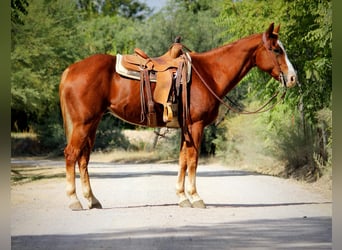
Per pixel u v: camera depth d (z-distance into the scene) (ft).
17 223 37.22
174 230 34.63
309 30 63.46
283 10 65.26
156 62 41.96
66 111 41.60
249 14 69.77
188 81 41.75
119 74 41.81
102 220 38.09
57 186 63.77
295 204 45.85
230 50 43.06
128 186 62.75
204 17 120.98
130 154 130.72
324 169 62.03
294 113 71.00
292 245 30.76
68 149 41.57
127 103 41.70
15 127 161.89
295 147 73.26
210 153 113.80
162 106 42.09
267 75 70.54
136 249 29.91
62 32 107.86
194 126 41.91
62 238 32.68
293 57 66.08
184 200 43.01
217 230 34.60
